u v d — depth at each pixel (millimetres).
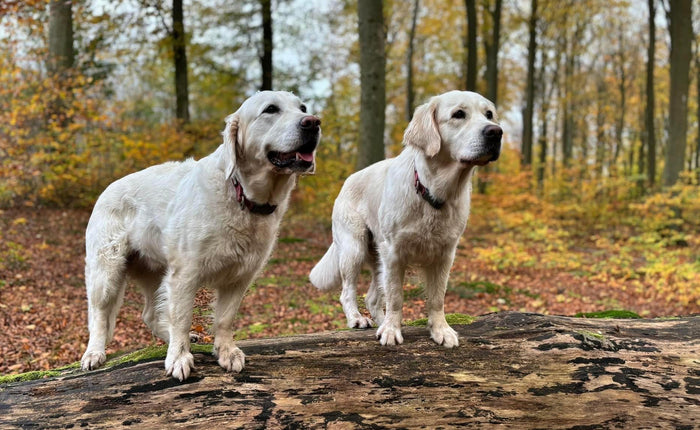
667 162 13992
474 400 2682
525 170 16266
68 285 8023
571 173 17250
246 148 2887
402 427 2475
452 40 27781
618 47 31172
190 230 2920
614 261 10562
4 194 10719
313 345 3338
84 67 15445
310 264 10758
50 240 10305
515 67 29594
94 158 12641
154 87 24484
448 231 3475
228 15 16672
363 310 5414
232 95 17828
